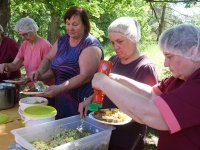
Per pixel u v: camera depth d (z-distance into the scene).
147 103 0.97
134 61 1.68
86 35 2.08
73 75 2.09
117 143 1.68
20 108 1.76
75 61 2.06
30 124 1.49
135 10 6.50
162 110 0.93
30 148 1.22
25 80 2.43
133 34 1.60
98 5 5.73
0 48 3.22
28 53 2.98
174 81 1.24
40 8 6.71
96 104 1.30
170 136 1.13
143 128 1.71
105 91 1.05
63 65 2.11
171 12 12.54
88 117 1.58
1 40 3.23
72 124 1.57
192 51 1.01
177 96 0.95
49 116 1.51
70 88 1.91
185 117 0.92
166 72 6.86
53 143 1.33
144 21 7.70
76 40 2.10
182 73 1.06
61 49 2.20
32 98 1.95
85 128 1.57
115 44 1.65
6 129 1.69
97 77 1.11
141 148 1.71
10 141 1.51
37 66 2.92
